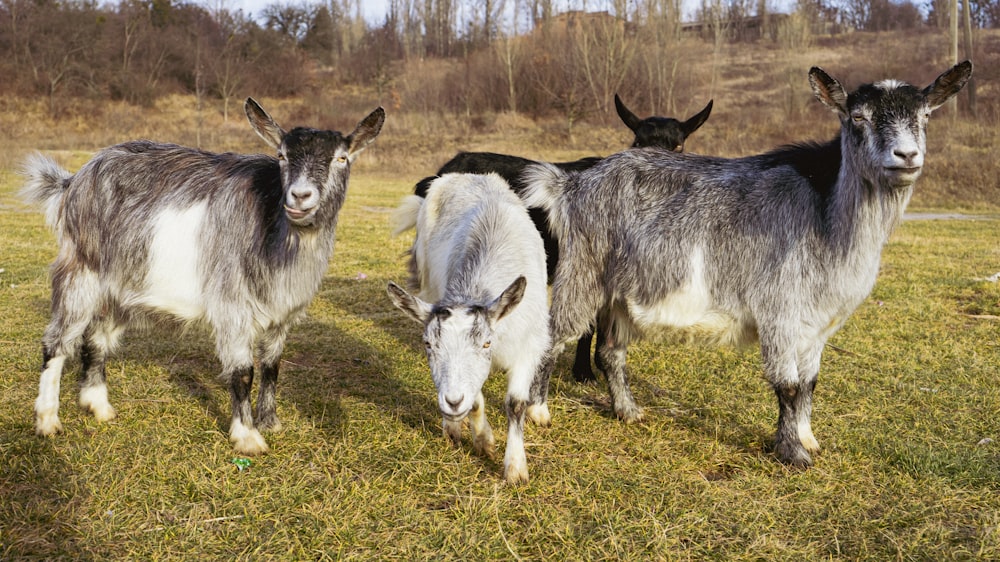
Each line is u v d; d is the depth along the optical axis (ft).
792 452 15.76
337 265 36.52
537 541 12.71
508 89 147.95
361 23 240.32
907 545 12.55
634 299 17.02
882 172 13.92
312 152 14.88
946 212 65.26
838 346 23.67
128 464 15.06
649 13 148.97
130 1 188.14
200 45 172.55
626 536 12.89
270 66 181.27
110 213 16.52
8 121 131.03
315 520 13.14
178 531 12.72
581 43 140.15
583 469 15.46
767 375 15.85
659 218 16.72
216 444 16.07
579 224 17.75
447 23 240.53
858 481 14.97
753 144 104.17
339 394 19.54
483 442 16.25
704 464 15.98
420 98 152.25
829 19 263.08
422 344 23.95
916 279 33.73
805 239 15.29
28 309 26.43
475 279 15.20
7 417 17.17
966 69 13.75
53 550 11.99
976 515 13.61
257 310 16.06
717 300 16.26
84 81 156.15
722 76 163.94
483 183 19.85
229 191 16.08
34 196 17.31
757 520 13.43
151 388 19.39
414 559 12.15
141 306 16.58
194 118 148.77
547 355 17.38
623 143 116.16
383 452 15.99
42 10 163.02
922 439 16.79
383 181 84.43
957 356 22.80
